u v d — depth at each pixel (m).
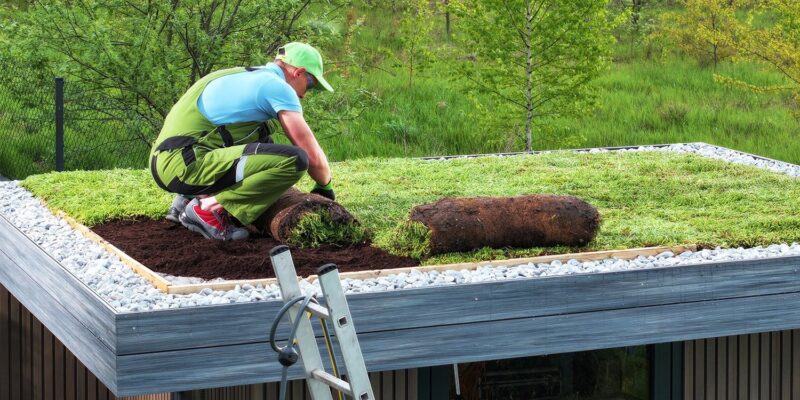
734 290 5.09
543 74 12.82
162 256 5.42
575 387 5.81
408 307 4.60
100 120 12.10
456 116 15.95
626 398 5.91
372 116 15.74
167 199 6.82
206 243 5.62
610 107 16.77
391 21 21.50
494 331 4.73
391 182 7.50
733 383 6.03
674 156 8.72
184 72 12.65
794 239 5.81
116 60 11.40
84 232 6.07
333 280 3.25
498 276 4.99
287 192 5.78
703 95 17.69
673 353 5.93
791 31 14.29
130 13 12.20
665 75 19.11
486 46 12.76
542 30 12.44
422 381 5.37
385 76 18.11
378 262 5.29
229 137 5.54
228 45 12.25
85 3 12.03
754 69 19.44
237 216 5.56
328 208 5.59
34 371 7.10
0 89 12.32
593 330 4.88
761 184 7.44
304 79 5.75
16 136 12.23
